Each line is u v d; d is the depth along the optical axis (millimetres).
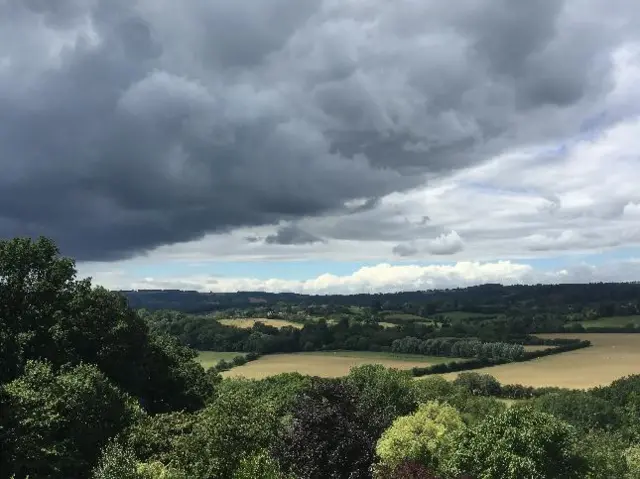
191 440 28312
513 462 21547
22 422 28000
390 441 25078
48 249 44125
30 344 39094
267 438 28297
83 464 30188
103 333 43906
